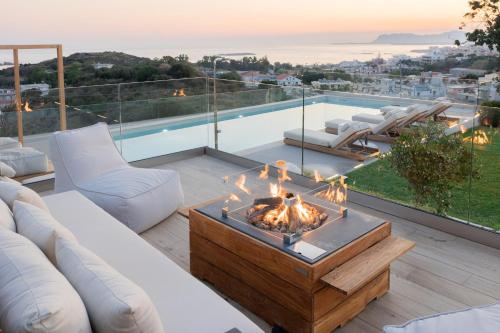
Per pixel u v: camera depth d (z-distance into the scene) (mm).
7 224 2379
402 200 4594
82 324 1601
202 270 3381
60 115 5668
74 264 1878
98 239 3064
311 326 2709
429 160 4340
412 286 3355
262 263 2904
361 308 3029
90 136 4758
